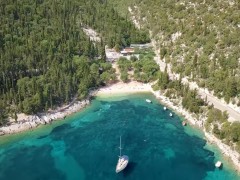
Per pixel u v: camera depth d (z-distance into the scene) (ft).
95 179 526.16
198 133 627.87
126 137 621.72
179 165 554.46
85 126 650.84
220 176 530.68
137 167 549.13
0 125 623.36
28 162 559.79
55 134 626.64
